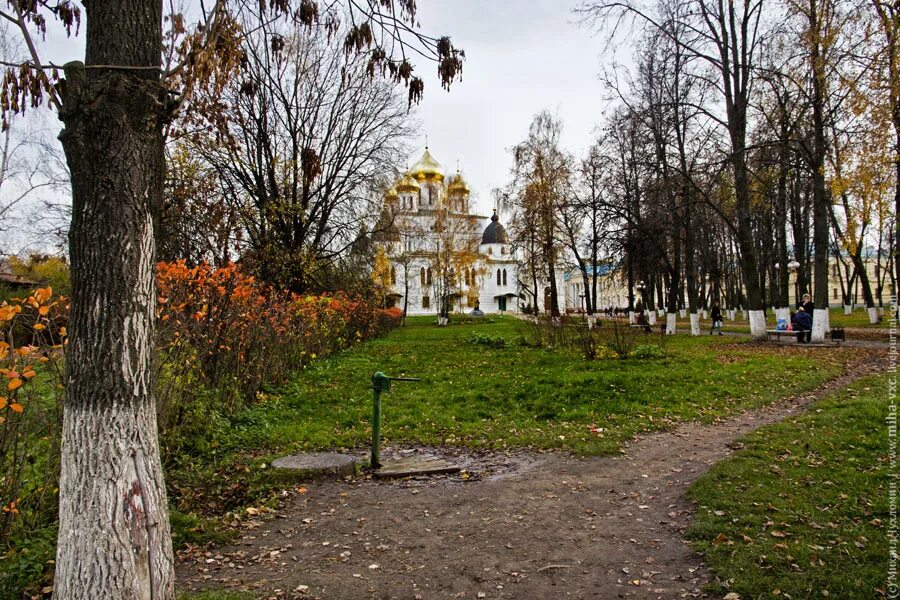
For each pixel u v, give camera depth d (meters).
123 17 2.64
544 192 30.19
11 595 3.21
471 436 7.27
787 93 17.31
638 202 23.52
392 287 49.38
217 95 3.57
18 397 4.07
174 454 5.73
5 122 2.69
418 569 3.74
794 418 7.36
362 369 13.42
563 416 8.16
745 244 18.52
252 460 6.13
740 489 4.76
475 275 55.03
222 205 11.62
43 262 14.43
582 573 3.60
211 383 7.61
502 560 3.84
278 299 11.28
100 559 2.42
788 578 3.26
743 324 35.25
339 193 23.75
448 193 46.69
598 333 15.39
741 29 17.98
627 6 16.89
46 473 4.08
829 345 16.09
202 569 3.78
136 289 2.61
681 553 3.79
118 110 2.55
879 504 4.16
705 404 8.65
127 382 2.55
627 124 22.30
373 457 6.06
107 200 2.54
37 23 3.48
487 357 15.68
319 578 3.62
